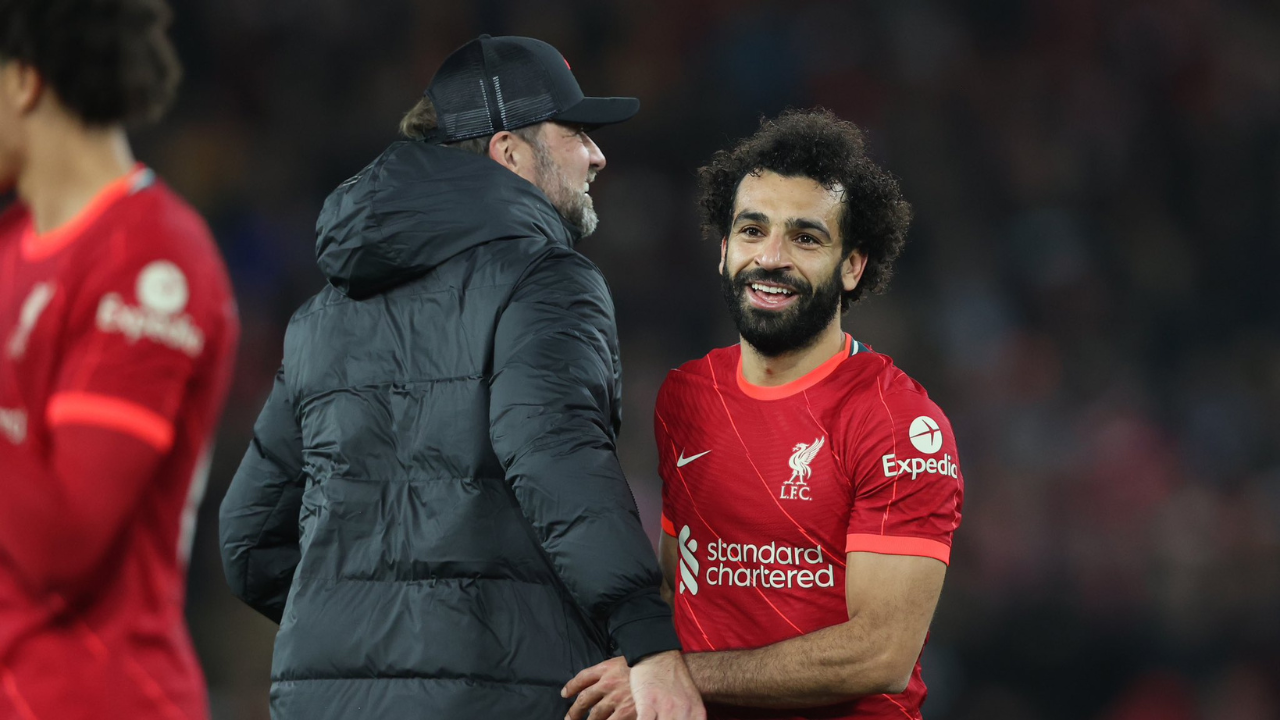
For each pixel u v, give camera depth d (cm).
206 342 732
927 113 4794
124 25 733
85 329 706
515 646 923
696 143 4584
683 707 881
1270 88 5047
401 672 923
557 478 888
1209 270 4703
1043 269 4506
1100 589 3547
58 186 737
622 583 880
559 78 1066
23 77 722
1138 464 3859
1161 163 4900
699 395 1075
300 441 1059
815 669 966
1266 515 3800
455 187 978
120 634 728
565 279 960
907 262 4447
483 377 945
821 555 1010
